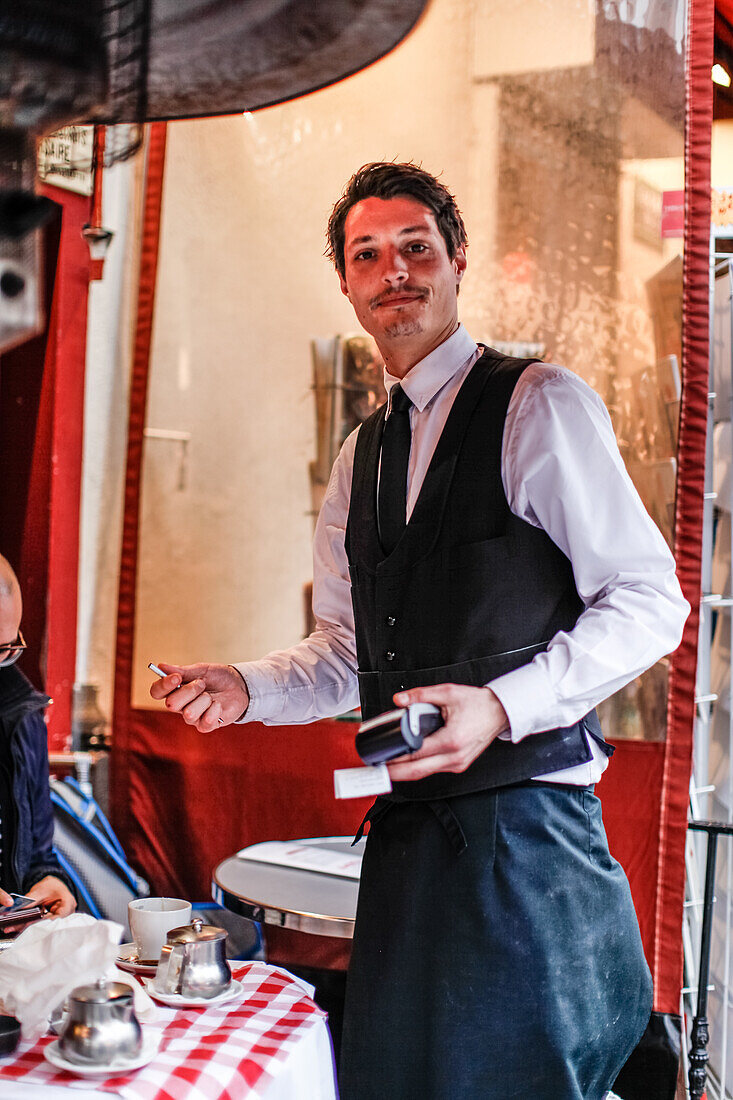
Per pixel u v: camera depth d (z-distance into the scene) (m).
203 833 2.78
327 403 2.80
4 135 0.93
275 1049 1.00
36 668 2.90
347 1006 1.35
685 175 2.43
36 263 0.94
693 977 2.59
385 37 1.05
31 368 2.93
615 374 2.48
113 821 2.83
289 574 2.84
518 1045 1.26
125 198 2.92
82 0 0.90
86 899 2.69
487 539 1.38
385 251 1.51
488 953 1.27
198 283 2.88
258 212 2.82
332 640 1.73
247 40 1.04
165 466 2.90
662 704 2.35
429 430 1.50
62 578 2.94
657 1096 2.27
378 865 1.37
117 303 2.95
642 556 1.35
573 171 2.51
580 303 2.51
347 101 2.71
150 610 2.90
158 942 1.27
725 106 3.04
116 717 2.87
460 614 1.37
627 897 1.40
